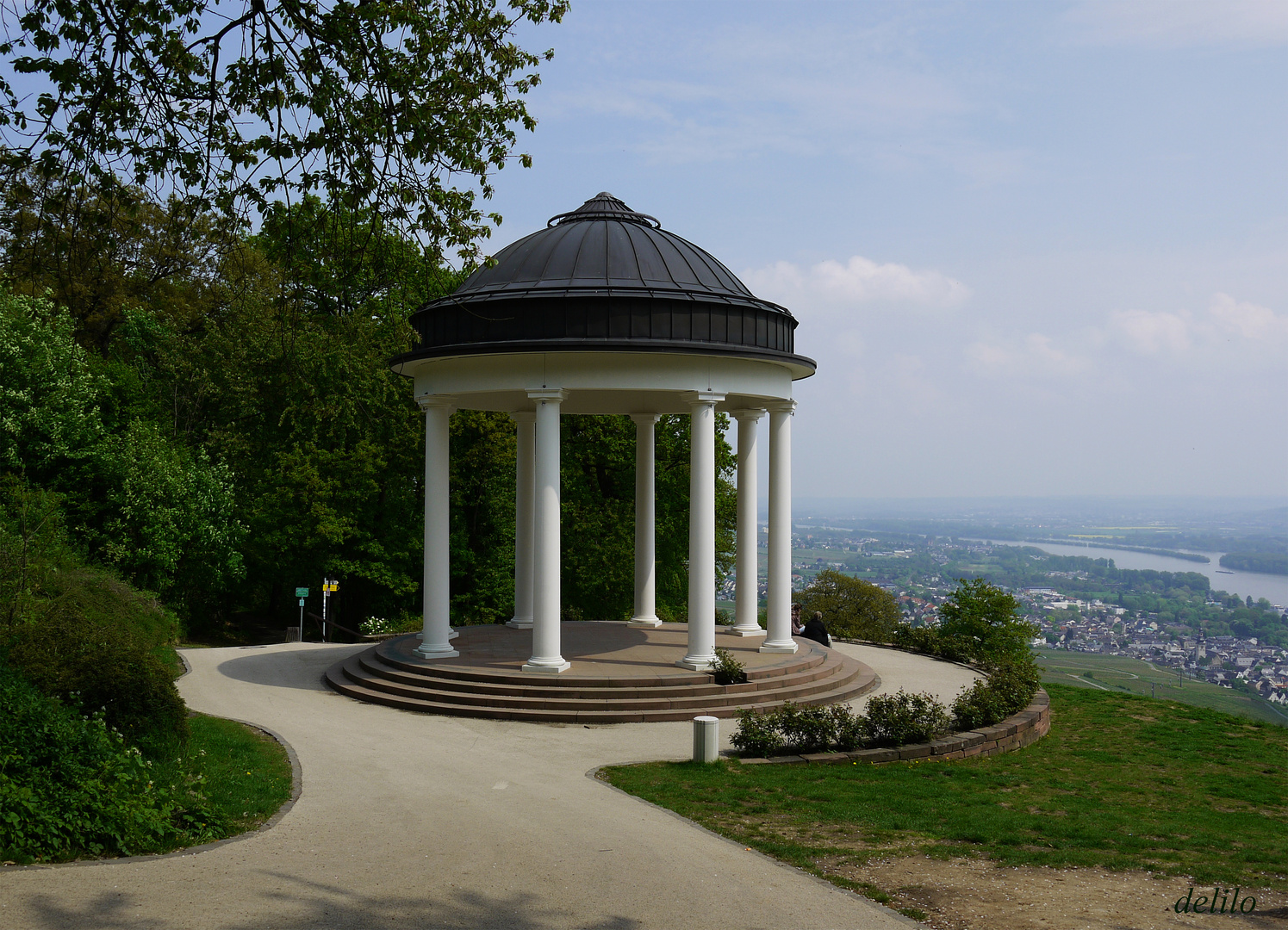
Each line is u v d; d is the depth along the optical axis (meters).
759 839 13.87
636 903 11.00
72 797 12.61
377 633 43.56
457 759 19.20
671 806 15.64
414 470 49.78
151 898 10.59
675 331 25.02
